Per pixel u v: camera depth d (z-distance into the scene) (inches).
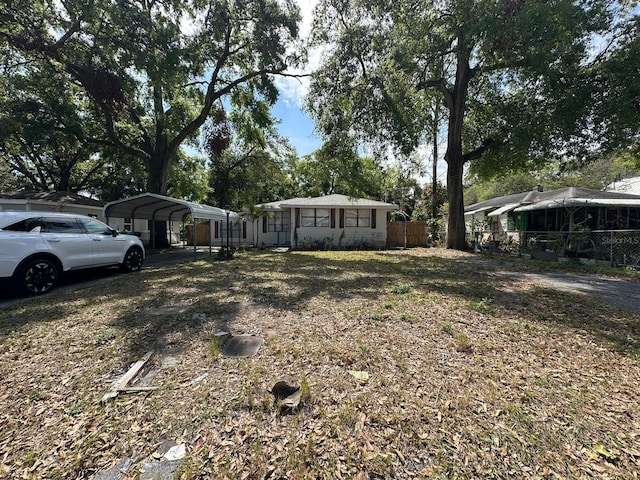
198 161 967.0
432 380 104.5
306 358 120.5
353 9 479.2
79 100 611.2
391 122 490.3
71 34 459.8
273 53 562.3
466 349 128.6
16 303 208.1
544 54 392.8
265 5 524.4
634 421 83.6
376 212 714.2
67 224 274.7
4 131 477.1
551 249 459.8
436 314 175.2
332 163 561.3
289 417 85.3
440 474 66.3
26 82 523.2
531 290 240.4
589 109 413.1
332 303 200.7
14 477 67.2
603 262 381.7
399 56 439.5
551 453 72.1
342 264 404.8
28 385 103.7
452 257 492.7
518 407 89.5
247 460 70.7
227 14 536.1
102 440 77.7
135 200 448.5
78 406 91.7
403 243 737.6
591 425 81.9
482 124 616.1
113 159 797.2
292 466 68.7
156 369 114.1
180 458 71.6
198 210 446.0
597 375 108.5
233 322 164.1
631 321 165.6
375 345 132.3
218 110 709.3
